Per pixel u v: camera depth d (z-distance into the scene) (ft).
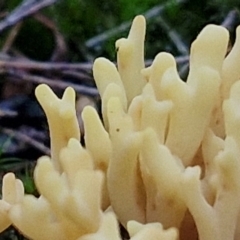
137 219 0.55
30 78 0.89
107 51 0.97
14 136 0.83
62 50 0.99
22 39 1.01
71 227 0.52
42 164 0.50
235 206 0.53
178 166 0.53
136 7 1.01
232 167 0.52
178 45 0.94
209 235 0.53
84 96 0.87
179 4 0.97
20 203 0.53
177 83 0.54
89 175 0.51
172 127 0.55
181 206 0.54
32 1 0.97
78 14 1.02
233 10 0.93
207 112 0.54
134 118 0.55
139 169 0.55
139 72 0.60
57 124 0.56
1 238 0.71
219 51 0.54
